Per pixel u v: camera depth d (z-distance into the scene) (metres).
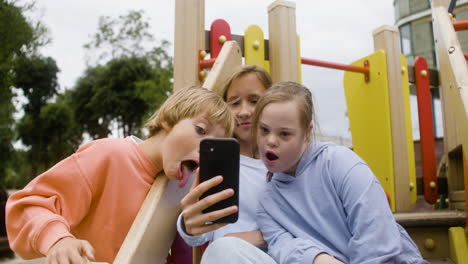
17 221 0.98
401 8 10.25
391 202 2.53
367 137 2.75
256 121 1.10
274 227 1.11
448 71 1.51
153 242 0.98
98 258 1.08
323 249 0.97
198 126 1.03
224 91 1.53
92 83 23.95
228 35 2.10
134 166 1.09
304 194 1.08
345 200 1.00
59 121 22.89
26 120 22.09
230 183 0.93
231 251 0.91
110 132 23.89
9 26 12.32
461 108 1.33
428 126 2.93
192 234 0.95
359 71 2.75
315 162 1.10
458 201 2.19
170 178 1.04
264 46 2.18
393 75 2.68
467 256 1.52
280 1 2.13
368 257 0.91
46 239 0.88
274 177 1.19
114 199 1.08
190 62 1.92
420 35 9.93
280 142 1.05
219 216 0.90
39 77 22.58
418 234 1.66
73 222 1.04
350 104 2.92
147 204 0.99
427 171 2.85
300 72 2.25
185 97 1.09
